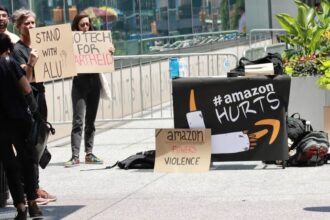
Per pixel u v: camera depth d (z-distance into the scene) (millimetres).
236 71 13414
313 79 15242
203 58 24250
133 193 11523
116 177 12859
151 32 24000
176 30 26125
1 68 9703
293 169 12922
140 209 10438
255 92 12906
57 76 12266
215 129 13023
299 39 16891
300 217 9617
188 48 27203
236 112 12969
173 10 25969
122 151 15852
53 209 10664
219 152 13023
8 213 10602
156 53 24156
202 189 11594
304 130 13305
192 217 9828
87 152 14336
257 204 10438
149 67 20750
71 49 12328
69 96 18734
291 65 15891
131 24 22562
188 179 12391
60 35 12273
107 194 11562
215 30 30391
